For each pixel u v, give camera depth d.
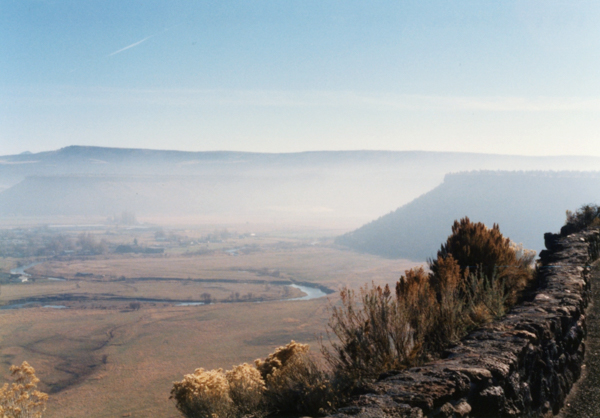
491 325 4.77
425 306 5.02
